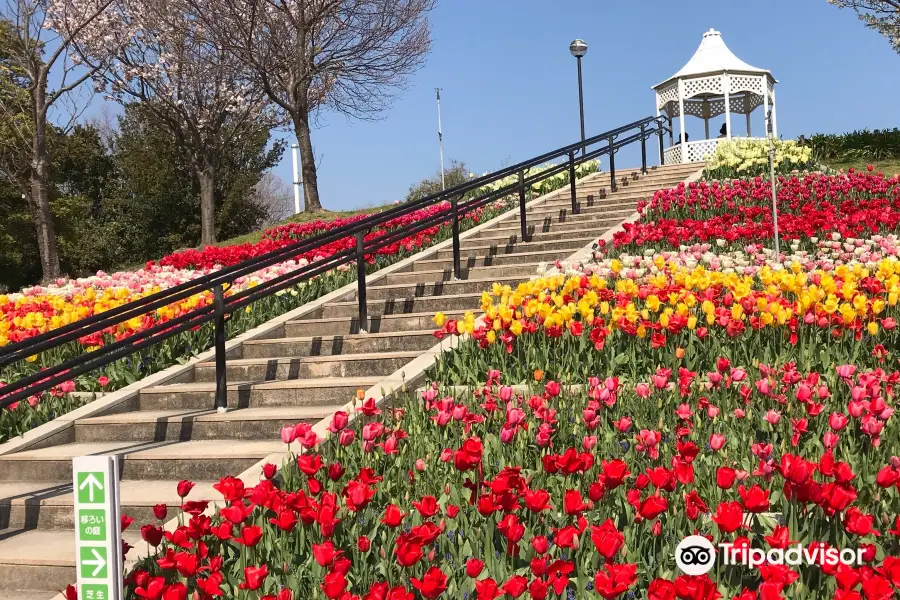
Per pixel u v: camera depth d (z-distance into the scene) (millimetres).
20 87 27719
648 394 5242
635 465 4383
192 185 43094
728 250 10648
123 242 42406
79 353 8328
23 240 36469
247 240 22641
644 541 3541
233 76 30891
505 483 3449
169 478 5934
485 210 16297
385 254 11883
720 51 23375
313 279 10422
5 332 8125
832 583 3084
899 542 3285
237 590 3609
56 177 43531
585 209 14453
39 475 6145
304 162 27203
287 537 3824
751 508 3168
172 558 3518
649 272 9023
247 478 5309
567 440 4910
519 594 2898
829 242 10070
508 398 5133
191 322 6965
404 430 5316
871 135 22328
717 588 3143
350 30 26922
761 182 14812
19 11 22984
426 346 8039
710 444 4105
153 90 31688
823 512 3484
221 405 7008
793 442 4281
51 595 4656
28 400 6887
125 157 44000
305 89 27484
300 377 7758
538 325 6703
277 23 25844
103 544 3027
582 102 21484
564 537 3139
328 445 5203
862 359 6059
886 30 24438
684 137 23422
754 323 6258
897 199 12969
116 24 30031
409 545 3129
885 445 4324
